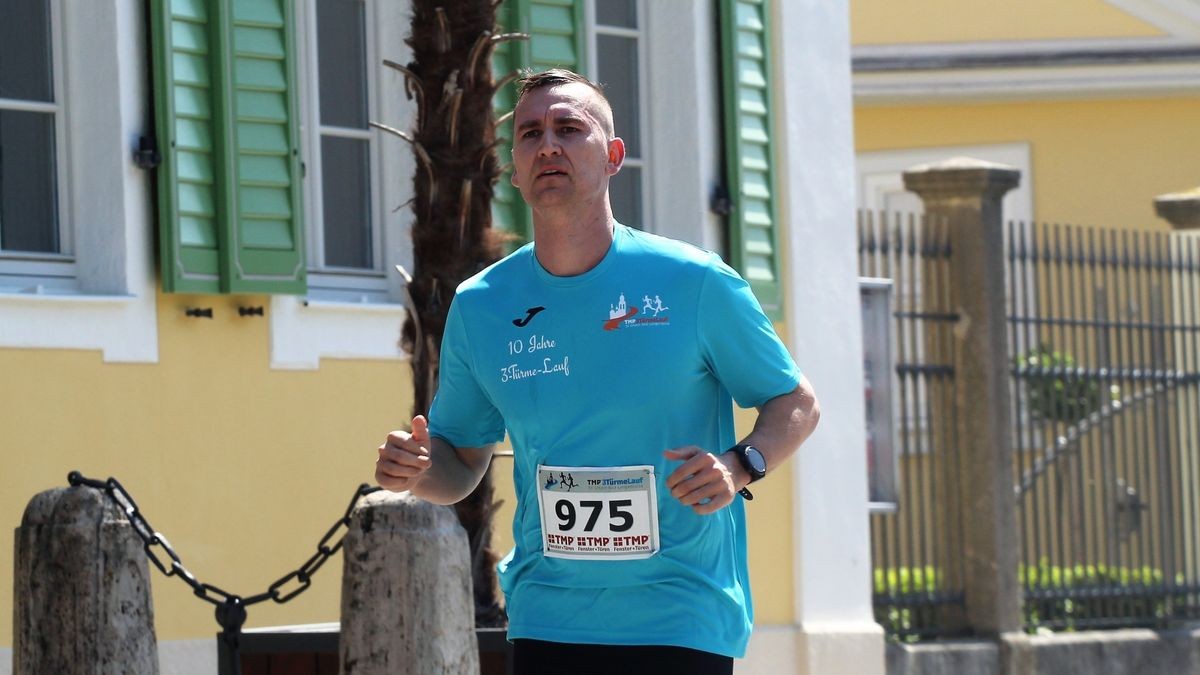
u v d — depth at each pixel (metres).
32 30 19.47
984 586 27.78
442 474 11.65
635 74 24.88
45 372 18.92
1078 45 43.38
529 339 10.86
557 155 10.65
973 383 28.03
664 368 10.66
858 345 26.23
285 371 20.67
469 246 16.17
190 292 19.72
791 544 25.58
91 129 19.53
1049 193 43.56
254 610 20.39
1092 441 29.53
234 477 20.22
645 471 10.66
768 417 10.84
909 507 27.44
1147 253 30.42
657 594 10.72
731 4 24.95
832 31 26.27
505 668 14.93
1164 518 30.44
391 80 22.06
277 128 20.41
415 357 16.12
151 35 19.67
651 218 24.88
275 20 20.41
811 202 25.86
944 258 28.22
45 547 13.16
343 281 21.77
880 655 25.91
